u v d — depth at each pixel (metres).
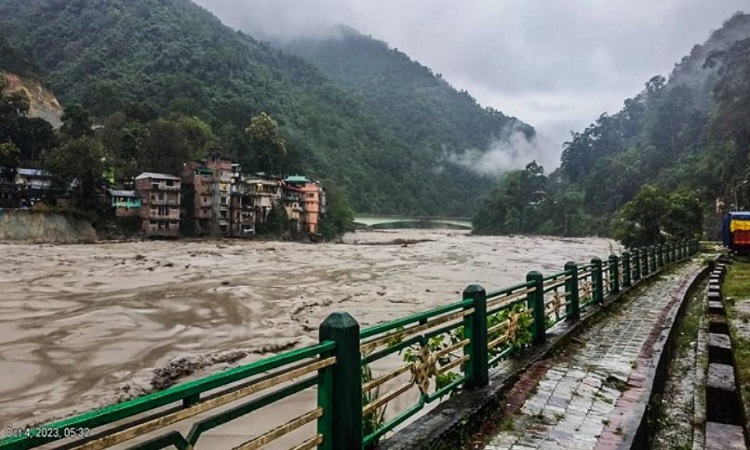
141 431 1.99
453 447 3.90
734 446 3.85
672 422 4.91
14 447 1.63
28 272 26.39
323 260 38.09
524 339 6.28
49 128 57.84
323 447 3.00
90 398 8.94
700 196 63.97
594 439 4.11
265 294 20.59
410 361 4.48
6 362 10.88
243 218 60.19
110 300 18.70
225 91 105.00
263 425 7.54
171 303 18.19
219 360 11.21
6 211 44.84
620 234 38.53
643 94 122.12
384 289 22.86
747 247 23.75
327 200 81.44
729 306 10.69
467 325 4.88
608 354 6.86
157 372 10.29
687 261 23.69
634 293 12.80
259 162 76.19
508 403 4.89
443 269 32.69
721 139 71.94
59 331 13.65
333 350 3.06
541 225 96.12
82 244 45.88
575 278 8.70
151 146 58.84
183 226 57.31
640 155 92.62
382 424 3.98
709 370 5.02
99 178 51.84
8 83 69.62
